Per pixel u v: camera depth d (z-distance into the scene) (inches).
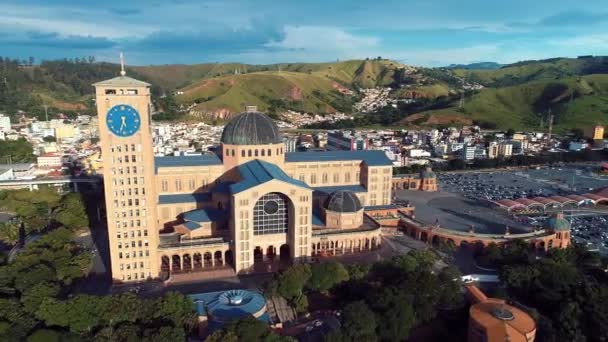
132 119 7126.0
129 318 5890.8
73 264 7603.4
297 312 6732.3
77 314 5826.8
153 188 7485.2
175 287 7495.1
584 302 6314.0
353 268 7391.7
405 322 5944.9
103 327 5821.9
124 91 7027.6
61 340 5516.7
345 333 5723.4
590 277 7726.4
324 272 7101.4
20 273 6909.5
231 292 6589.6
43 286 6392.7
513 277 7199.8
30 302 6136.8
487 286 7672.2
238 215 7844.5
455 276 7130.9
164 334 5423.2
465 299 6791.3
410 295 6304.1
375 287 6697.8
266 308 6697.8
